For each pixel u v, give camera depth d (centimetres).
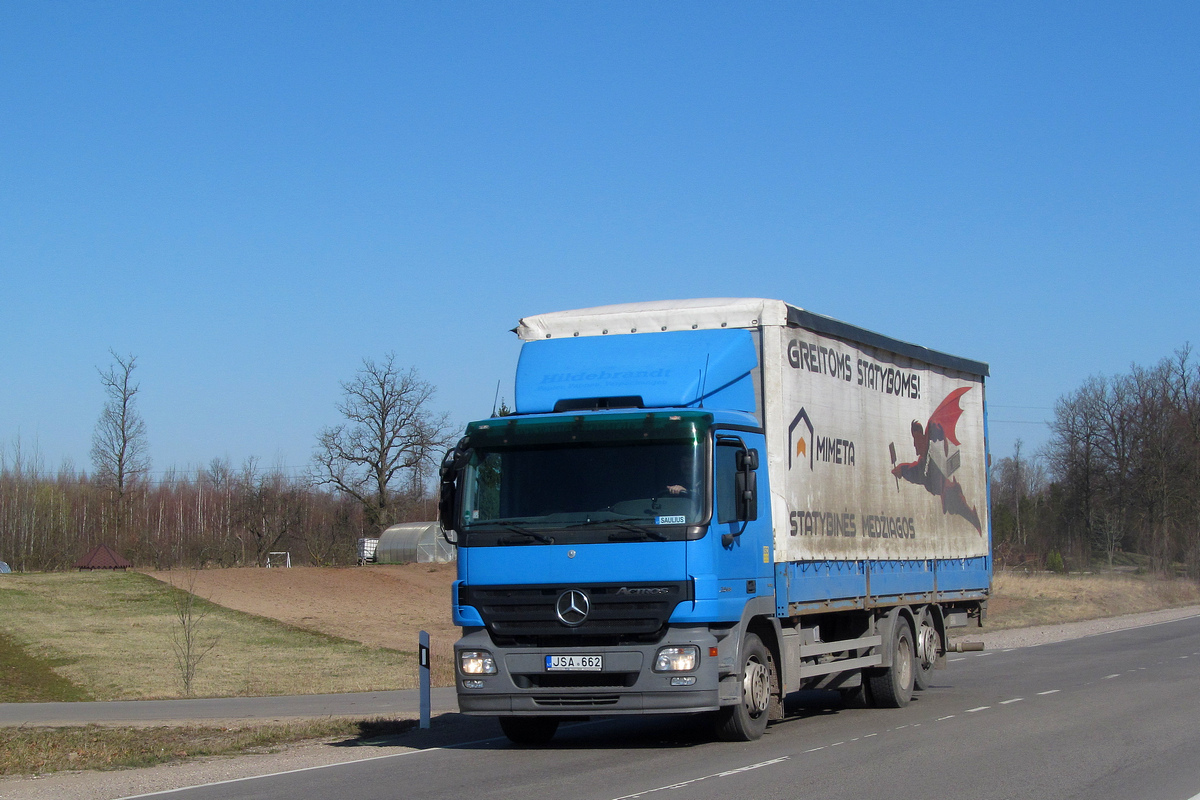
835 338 1399
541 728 1248
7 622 3888
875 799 830
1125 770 959
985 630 3816
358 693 2355
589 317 1298
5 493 7238
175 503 8612
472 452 1153
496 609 1109
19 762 1171
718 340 1224
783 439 1240
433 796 891
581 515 1100
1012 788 875
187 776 1066
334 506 8281
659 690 1058
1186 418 7788
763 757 1052
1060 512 8356
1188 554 7238
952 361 1778
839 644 1376
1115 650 2700
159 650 3484
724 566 1098
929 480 1670
